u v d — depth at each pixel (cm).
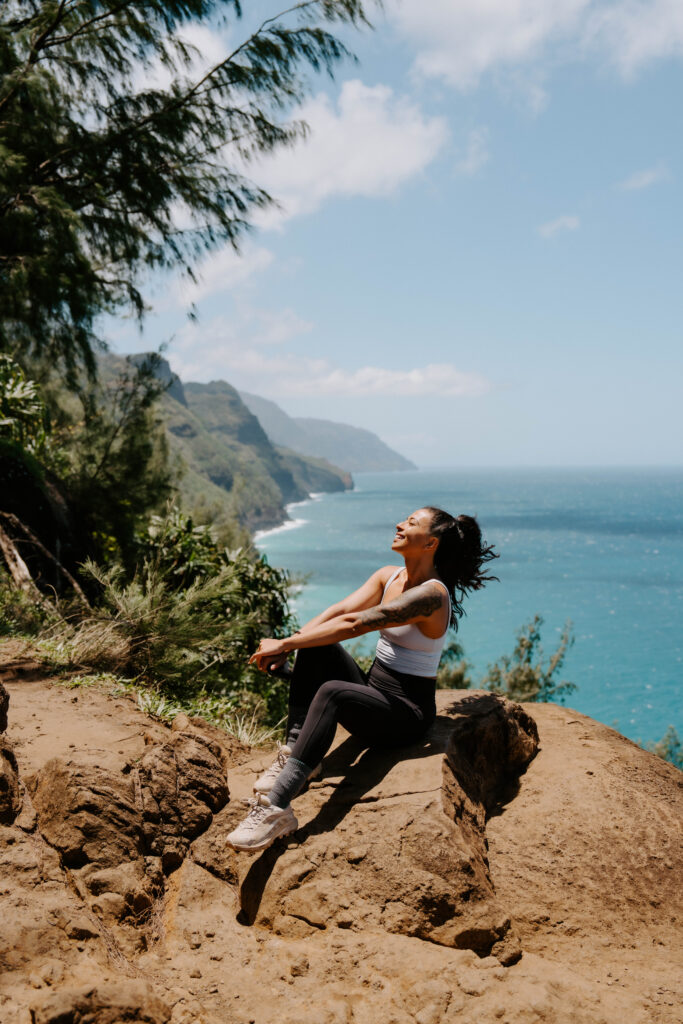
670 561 13388
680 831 313
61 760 280
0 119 763
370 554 14188
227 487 18775
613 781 343
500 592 9931
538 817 320
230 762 381
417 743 326
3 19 768
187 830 293
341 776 315
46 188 740
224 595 613
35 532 714
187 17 770
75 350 830
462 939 248
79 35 794
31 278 743
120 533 815
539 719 441
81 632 512
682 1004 229
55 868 250
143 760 298
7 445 754
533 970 241
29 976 207
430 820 274
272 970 238
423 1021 215
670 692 5100
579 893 282
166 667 492
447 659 1205
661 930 271
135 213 891
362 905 259
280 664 327
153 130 834
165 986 223
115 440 799
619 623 7681
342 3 757
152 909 257
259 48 790
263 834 274
